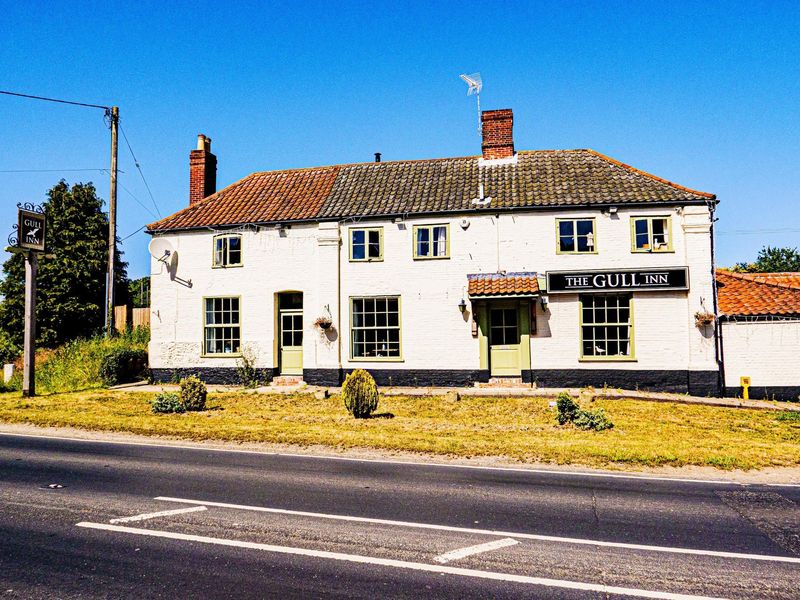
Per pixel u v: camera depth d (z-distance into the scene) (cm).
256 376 2138
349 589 532
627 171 2084
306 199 2228
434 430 1362
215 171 2542
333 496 841
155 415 1564
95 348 2444
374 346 2072
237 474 976
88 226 3691
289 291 2130
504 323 2000
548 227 1975
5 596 514
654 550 634
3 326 3456
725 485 932
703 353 1856
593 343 1947
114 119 2550
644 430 1357
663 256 1911
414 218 2055
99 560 598
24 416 1537
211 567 581
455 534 682
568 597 520
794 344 1836
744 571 578
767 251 4559
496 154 2256
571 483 934
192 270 2205
